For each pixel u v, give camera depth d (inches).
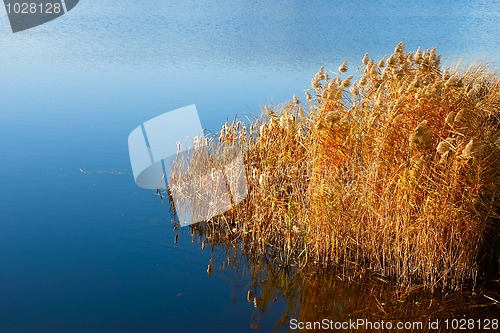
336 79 376.2
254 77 842.8
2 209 417.7
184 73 862.5
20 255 361.1
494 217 323.6
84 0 1615.4
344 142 344.8
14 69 861.8
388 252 335.9
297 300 325.1
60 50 1010.1
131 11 1507.1
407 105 337.4
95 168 493.0
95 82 793.6
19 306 312.2
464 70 509.7
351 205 345.4
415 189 323.6
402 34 1275.8
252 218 383.9
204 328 298.8
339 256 350.9
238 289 335.3
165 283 338.3
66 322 299.7
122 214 417.1
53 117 629.0
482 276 331.9
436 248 323.9
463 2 1920.5
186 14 1510.8
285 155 379.6
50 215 410.9
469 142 305.7
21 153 525.3
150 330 295.9
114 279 338.6
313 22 1446.9
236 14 1541.6
